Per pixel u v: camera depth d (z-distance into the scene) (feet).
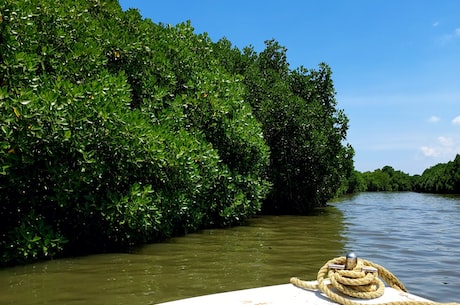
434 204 91.61
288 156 62.44
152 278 21.35
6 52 25.20
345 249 30.86
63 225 29.07
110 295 18.19
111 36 34.24
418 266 25.66
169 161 32.24
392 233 39.99
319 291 10.83
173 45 41.27
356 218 55.01
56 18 29.76
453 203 97.14
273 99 60.70
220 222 43.88
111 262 25.48
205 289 19.36
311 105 61.36
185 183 35.63
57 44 29.68
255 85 60.90
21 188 25.96
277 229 42.52
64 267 23.89
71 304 16.88
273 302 10.00
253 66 64.03
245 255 28.12
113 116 27.55
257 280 21.25
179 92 41.39
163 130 33.06
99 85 28.45
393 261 27.07
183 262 25.63
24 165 24.86
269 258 27.14
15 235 24.88
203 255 28.02
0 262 24.56
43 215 28.02
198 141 38.22
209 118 41.91
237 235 37.91
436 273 23.93
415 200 115.03
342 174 72.13
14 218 27.14
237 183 44.52
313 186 64.44
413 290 20.42
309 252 29.48
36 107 23.88
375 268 11.12
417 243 34.01
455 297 19.29
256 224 47.03
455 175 185.26
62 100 25.63
